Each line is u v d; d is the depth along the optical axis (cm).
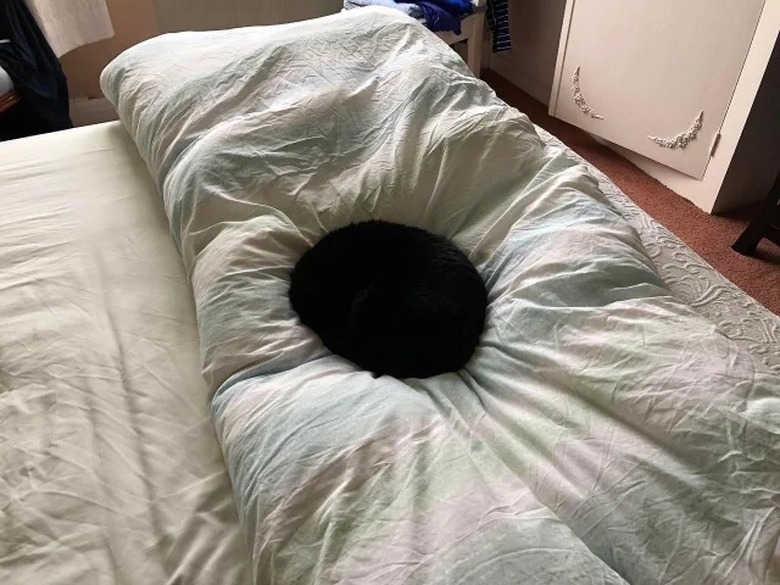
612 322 88
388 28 157
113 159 155
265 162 123
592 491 72
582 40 243
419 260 105
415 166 123
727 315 112
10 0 214
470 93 140
